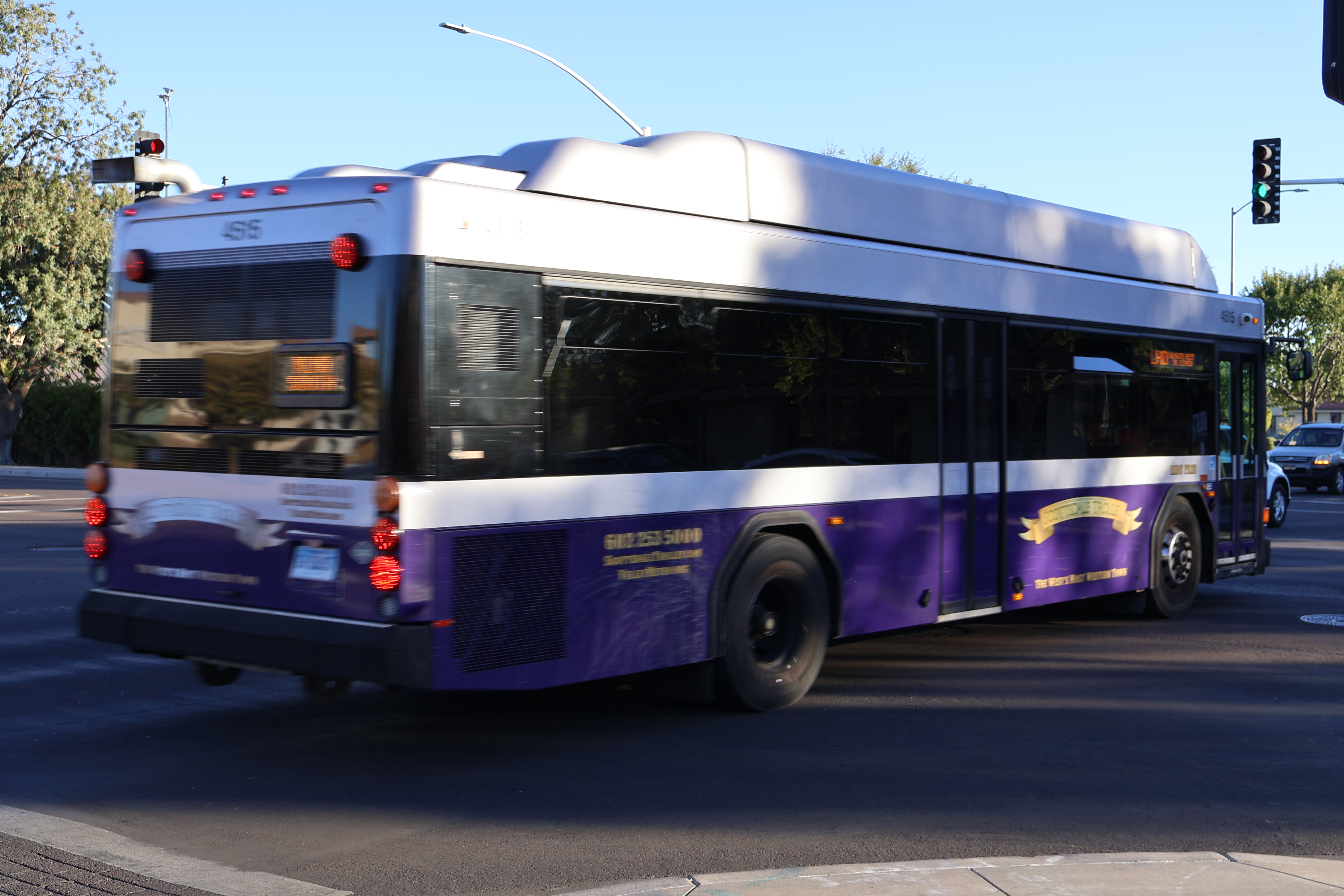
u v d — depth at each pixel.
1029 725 7.55
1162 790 6.19
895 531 8.70
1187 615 12.02
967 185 9.65
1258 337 12.91
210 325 6.72
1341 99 6.55
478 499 6.22
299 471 6.31
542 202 6.57
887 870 4.78
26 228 44.38
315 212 6.33
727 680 7.60
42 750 6.89
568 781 6.32
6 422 46.72
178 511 6.83
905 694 8.45
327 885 4.86
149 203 7.04
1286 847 5.35
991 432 9.49
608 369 6.86
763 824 5.62
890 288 8.66
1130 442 11.01
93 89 45.69
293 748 6.96
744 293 7.65
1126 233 11.21
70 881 4.84
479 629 6.23
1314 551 17.97
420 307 6.03
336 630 6.08
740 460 7.61
